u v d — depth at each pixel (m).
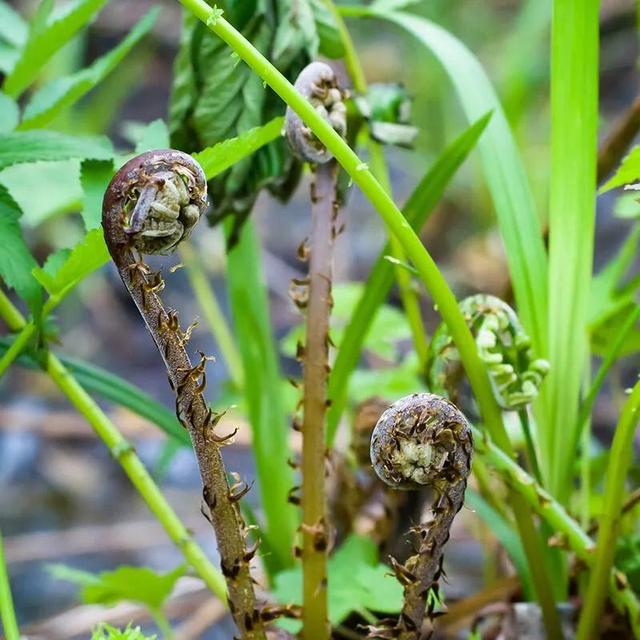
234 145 0.45
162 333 0.41
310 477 0.47
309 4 0.52
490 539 0.63
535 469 0.50
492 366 0.47
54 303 0.47
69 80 0.53
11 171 0.63
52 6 0.54
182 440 0.54
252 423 0.57
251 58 0.43
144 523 0.94
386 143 0.52
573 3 0.49
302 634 0.47
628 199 0.59
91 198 0.47
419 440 0.41
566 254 0.51
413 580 0.43
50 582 0.86
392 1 0.57
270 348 0.58
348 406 0.63
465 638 0.57
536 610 0.52
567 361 0.51
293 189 0.51
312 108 0.43
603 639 0.52
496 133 0.52
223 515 0.43
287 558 0.58
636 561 0.52
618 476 0.47
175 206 0.40
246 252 0.57
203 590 0.72
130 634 0.46
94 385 0.53
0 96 0.52
